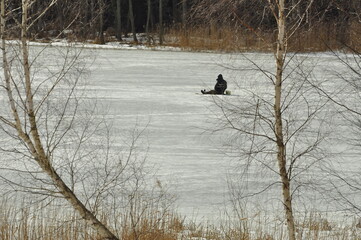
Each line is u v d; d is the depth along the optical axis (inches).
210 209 1385.3
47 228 1095.6
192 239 1143.6
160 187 1352.1
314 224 1238.3
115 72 4104.3
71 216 1139.9
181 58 5221.5
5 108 2086.6
